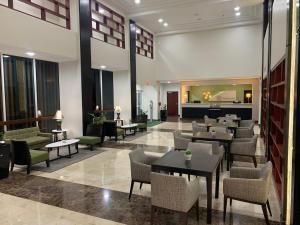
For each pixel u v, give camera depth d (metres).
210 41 12.73
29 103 7.22
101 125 7.44
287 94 2.88
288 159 2.85
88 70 7.86
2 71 6.32
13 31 5.27
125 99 10.75
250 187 2.86
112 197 3.78
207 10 9.95
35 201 3.65
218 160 3.42
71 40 7.15
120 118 10.81
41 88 7.57
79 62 7.57
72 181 4.49
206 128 6.76
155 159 3.99
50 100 7.89
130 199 3.70
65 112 8.04
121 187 4.19
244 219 3.08
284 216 2.90
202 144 4.23
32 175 4.83
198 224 2.96
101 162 5.72
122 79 10.74
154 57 13.78
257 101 13.40
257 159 5.80
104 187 4.19
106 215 3.22
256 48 11.80
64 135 7.35
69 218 3.15
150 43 13.42
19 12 5.41
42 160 5.20
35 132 6.91
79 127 7.84
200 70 13.05
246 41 11.98
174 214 3.21
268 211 3.22
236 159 5.77
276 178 4.04
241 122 8.55
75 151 6.81
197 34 12.98
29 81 7.21
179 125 12.34
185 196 2.62
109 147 7.35
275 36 4.66
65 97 7.99
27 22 5.61
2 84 6.31
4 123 6.27
